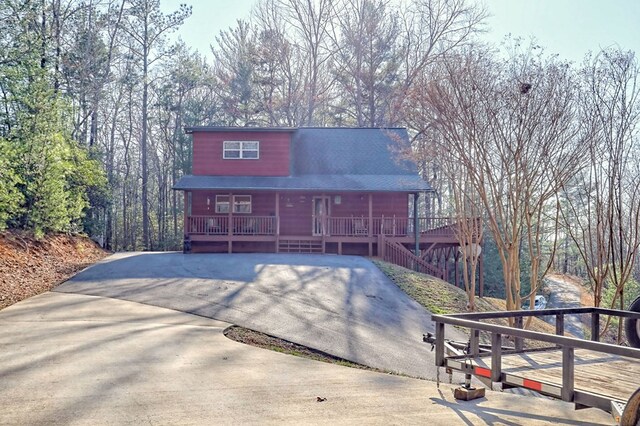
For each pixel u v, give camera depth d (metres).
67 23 29.28
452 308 13.37
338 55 38.03
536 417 5.30
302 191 22.05
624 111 10.26
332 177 22.97
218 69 39.97
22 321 9.10
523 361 5.50
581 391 4.20
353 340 9.27
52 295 11.77
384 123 35.53
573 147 10.63
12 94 17.05
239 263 17.30
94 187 25.56
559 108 10.29
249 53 38.16
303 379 6.49
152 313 10.14
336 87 39.19
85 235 23.44
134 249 36.94
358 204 23.23
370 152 24.48
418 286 15.16
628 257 10.04
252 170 23.45
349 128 25.89
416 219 21.12
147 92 36.12
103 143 38.03
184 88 36.41
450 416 5.21
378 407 5.43
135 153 43.06
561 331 6.34
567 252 37.53
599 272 10.15
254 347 8.17
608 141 10.27
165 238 36.84
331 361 7.94
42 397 5.33
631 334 6.99
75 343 7.67
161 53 34.94
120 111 38.41
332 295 12.98
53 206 17.61
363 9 36.16
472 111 10.96
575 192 16.38
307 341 8.88
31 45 17.61
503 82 11.12
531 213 10.74
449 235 21.11
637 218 9.95
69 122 23.44
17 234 16.16
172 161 38.78
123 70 35.22
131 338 8.12
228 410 5.12
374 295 13.44
